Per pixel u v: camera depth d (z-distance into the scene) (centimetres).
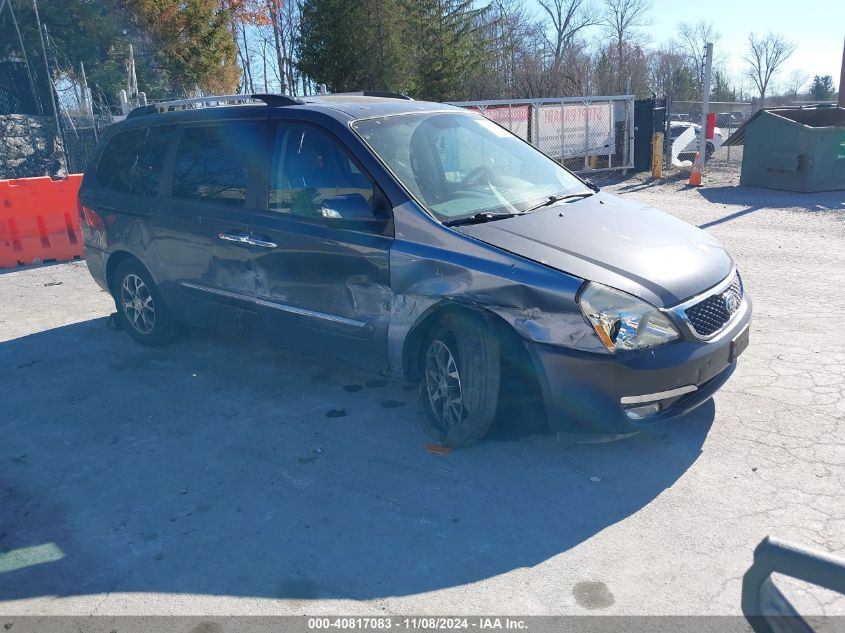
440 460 407
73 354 603
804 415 436
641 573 308
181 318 564
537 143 1661
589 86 4881
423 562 323
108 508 377
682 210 1170
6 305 754
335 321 448
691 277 389
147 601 306
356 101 511
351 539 341
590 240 402
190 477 403
